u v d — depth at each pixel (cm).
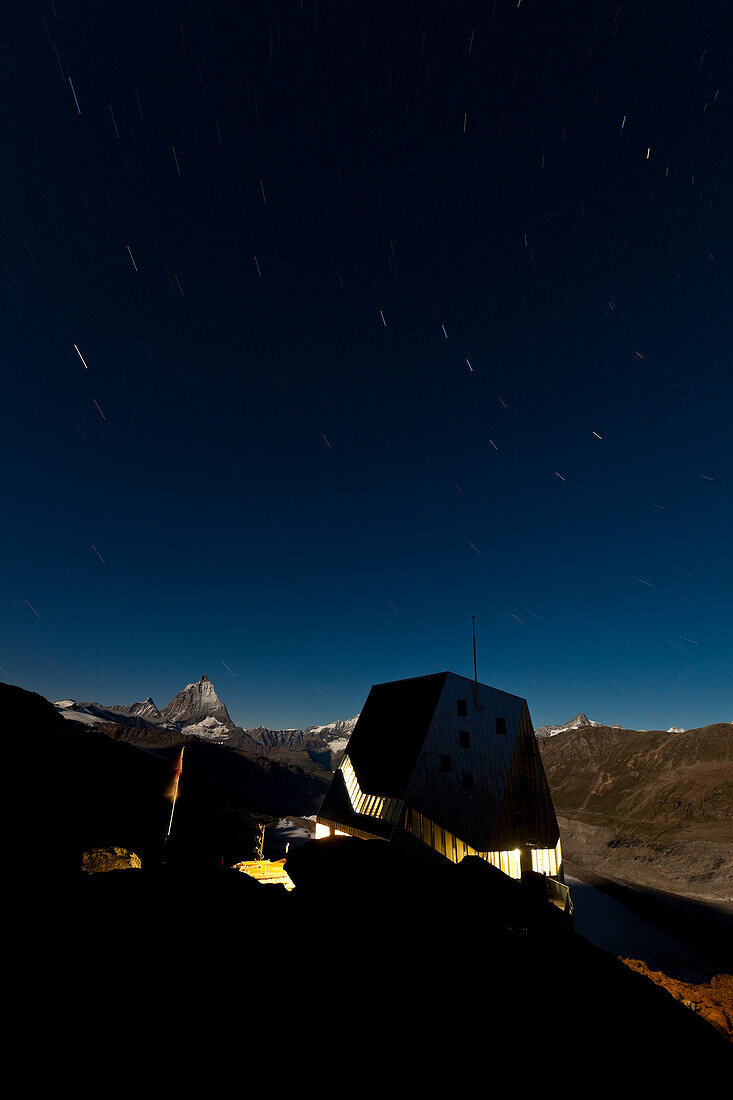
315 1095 221
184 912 357
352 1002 299
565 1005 318
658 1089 252
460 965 361
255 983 300
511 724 3238
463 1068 250
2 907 315
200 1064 233
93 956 292
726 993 1614
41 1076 212
